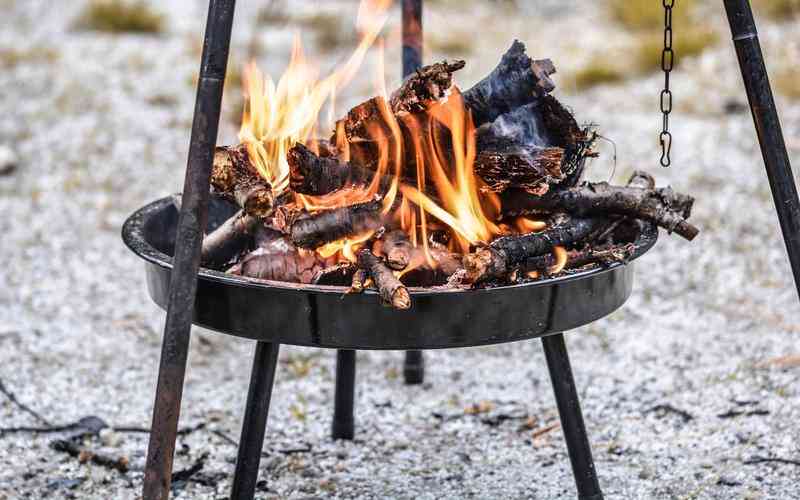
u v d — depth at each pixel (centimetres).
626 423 245
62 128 491
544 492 215
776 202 176
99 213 399
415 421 250
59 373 275
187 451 234
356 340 156
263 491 217
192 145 155
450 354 292
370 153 173
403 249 167
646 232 183
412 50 239
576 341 295
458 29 657
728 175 412
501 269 156
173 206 204
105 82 563
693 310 309
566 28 676
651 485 216
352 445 238
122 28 687
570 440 192
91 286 337
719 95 511
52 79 566
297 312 156
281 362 284
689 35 585
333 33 607
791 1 610
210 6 153
